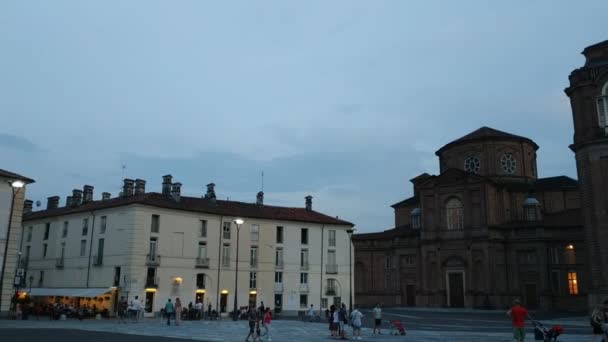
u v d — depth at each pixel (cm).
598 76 4200
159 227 5566
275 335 3108
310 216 6912
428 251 6925
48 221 6519
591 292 4056
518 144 7456
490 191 6781
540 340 2600
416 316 5191
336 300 6700
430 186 7081
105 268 5550
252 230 6284
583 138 4219
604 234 3991
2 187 4188
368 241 7919
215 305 5850
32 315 4725
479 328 3731
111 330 3184
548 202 7119
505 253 6588
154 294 5403
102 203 6022
